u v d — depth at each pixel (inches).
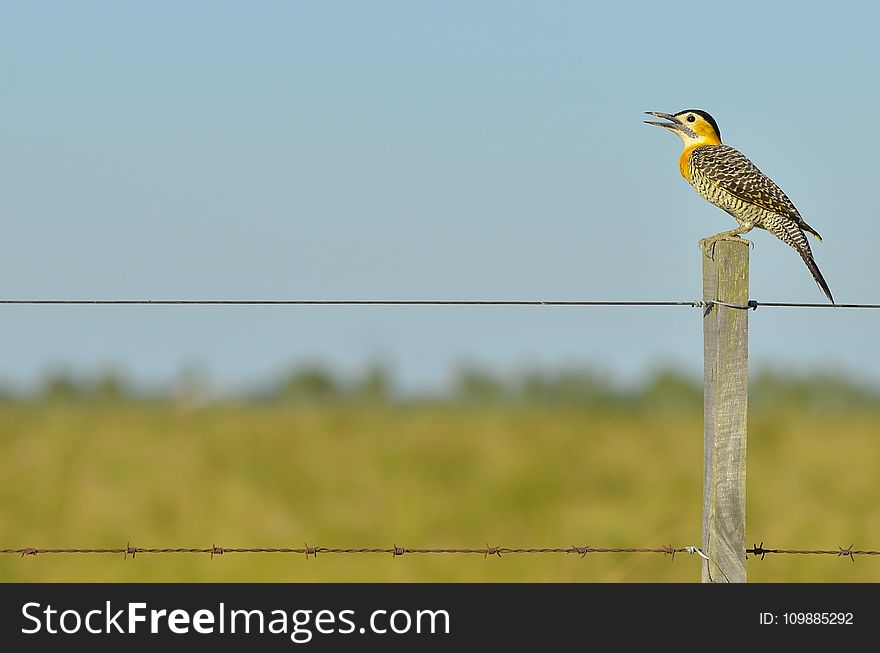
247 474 747.4
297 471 767.1
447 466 797.9
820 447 843.4
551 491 708.7
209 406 1074.7
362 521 618.5
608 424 1035.3
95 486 674.2
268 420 1006.4
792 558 552.7
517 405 1155.9
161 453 830.5
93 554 557.6
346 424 1000.9
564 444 886.4
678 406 1173.7
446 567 542.6
